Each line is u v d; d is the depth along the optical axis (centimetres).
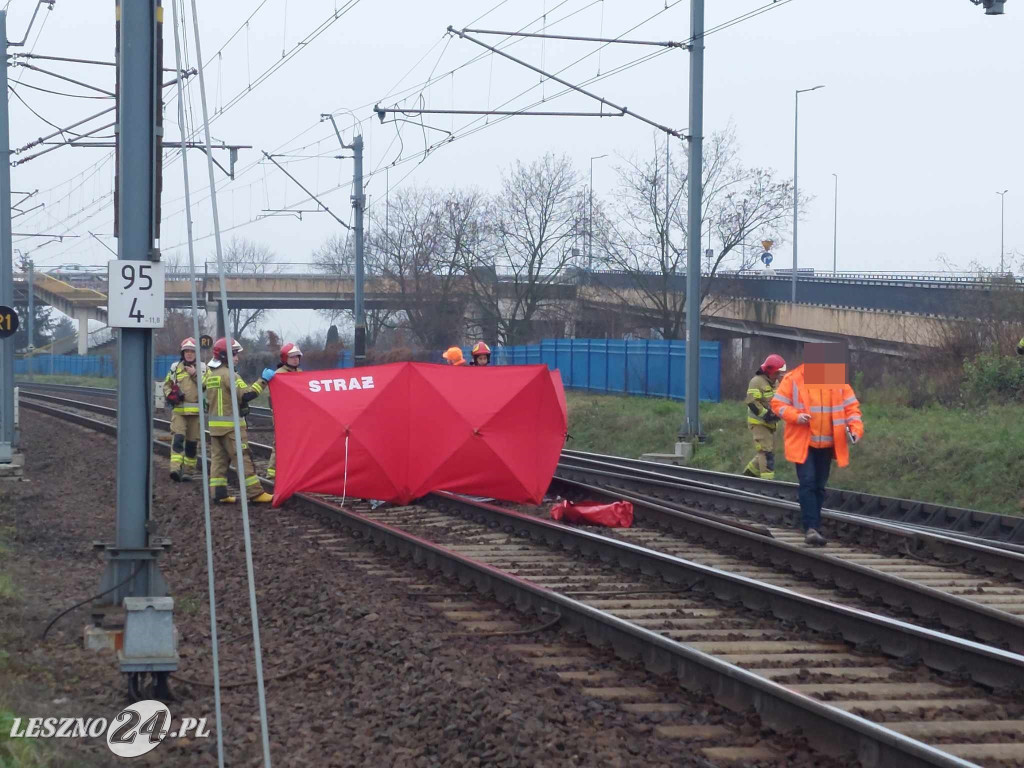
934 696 1653
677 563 2498
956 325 6612
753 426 4512
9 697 1546
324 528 3375
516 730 1441
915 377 6600
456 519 3519
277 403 3666
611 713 1581
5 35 5412
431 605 2333
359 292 8200
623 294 12362
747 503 3788
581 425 7594
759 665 1823
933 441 4625
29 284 18462
